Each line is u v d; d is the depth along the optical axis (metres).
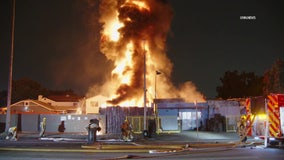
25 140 26.31
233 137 28.75
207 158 13.63
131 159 13.70
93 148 18.25
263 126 18.53
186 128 47.47
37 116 38.56
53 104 82.38
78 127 37.62
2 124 39.69
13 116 38.78
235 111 46.72
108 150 17.17
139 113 39.69
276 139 17.83
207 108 47.81
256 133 19.12
